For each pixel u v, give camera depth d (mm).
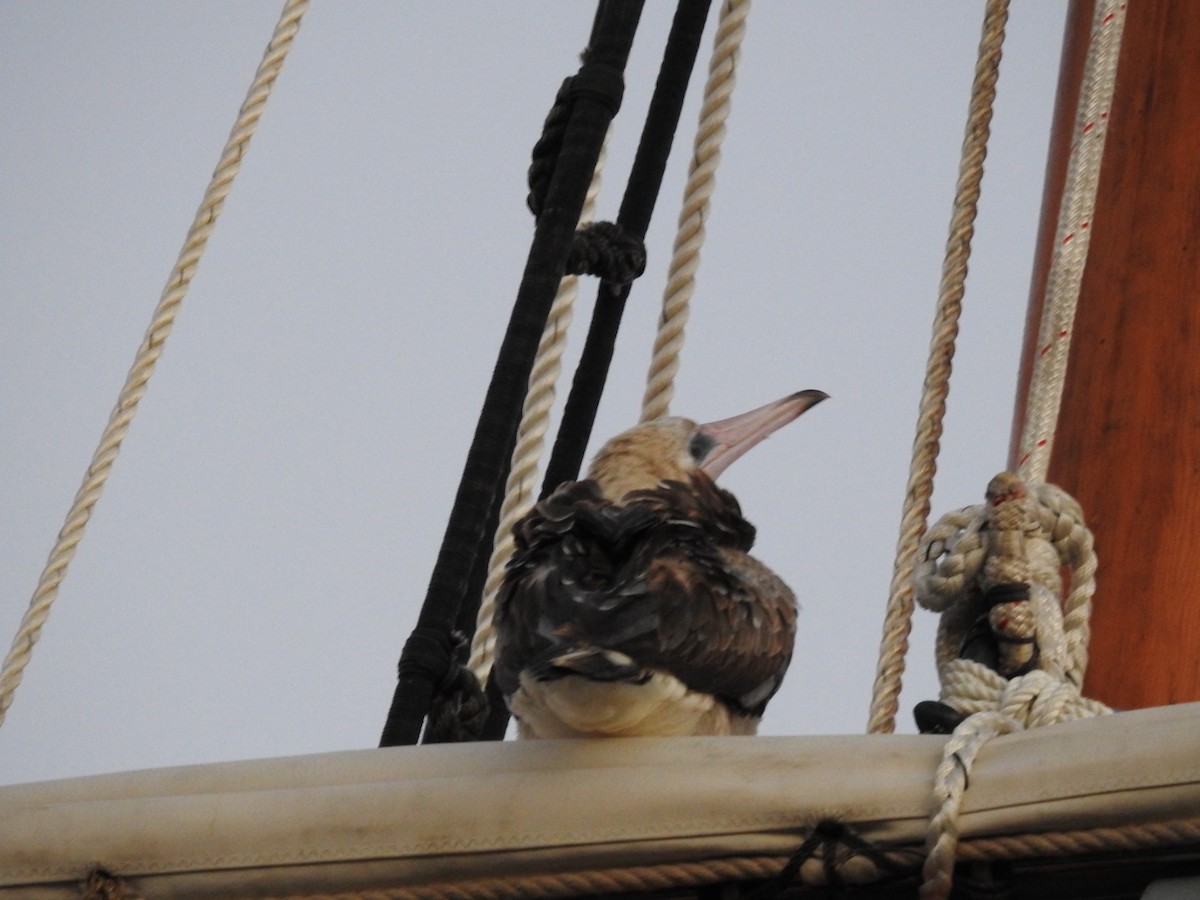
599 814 17156
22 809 18734
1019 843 16172
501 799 17469
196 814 18297
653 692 17516
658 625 18172
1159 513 28500
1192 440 28906
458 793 17609
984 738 16562
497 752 17828
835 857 16656
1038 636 20359
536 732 18562
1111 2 25422
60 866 18500
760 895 16906
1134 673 27719
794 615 20297
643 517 19062
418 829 17641
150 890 18344
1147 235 30422
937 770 16562
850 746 16969
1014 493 20750
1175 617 27875
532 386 23859
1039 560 20688
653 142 26984
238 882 18125
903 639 23156
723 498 22391
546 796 17359
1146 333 29719
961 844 16328
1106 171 31172
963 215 25672
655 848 17016
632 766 17297
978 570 20781
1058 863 16234
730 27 24703
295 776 18250
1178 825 15766
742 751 17141
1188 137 31000
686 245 24109
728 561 19891
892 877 16609
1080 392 29672
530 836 17344
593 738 17641
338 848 17828
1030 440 23078
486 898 17516
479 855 17438
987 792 16281
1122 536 28453
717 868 16953
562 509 19859
